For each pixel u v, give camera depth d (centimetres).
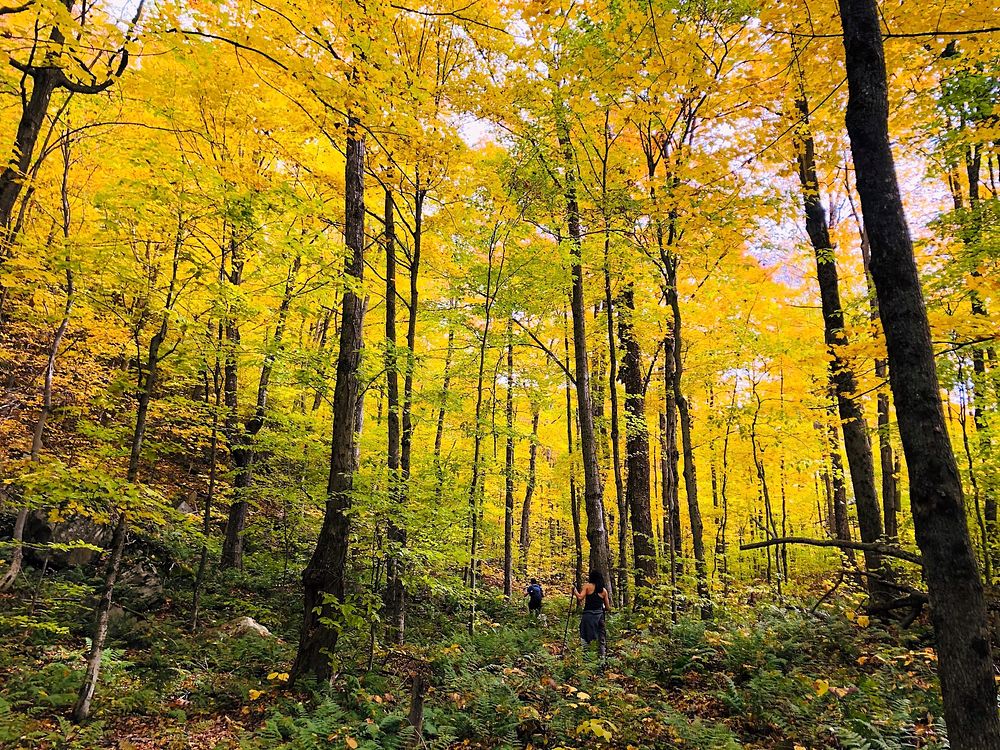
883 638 711
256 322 995
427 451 1495
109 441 784
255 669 753
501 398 1733
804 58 696
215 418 1104
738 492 1698
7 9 541
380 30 591
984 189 1100
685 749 482
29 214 967
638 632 931
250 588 1202
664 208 822
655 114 863
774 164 918
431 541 812
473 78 851
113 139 852
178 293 671
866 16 381
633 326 1389
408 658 825
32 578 961
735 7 663
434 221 1127
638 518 1385
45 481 564
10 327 984
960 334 680
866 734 475
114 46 641
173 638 860
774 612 838
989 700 305
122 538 609
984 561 954
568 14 768
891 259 360
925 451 338
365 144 866
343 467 758
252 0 562
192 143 825
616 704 569
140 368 668
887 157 369
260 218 723
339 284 836
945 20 604
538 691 622
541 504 2434
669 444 1291
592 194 970
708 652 704
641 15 679
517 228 1088
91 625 845
